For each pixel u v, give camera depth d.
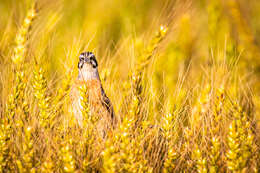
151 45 10.92
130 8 19.72
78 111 9.70
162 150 9.38
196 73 13.16
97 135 9.20
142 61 10.88
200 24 15.85
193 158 9.02
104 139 9.12
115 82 10.96
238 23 15.63
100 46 13.87
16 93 9.48
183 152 9.32
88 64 11.09
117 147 8.70
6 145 8.79
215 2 14.97
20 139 9.17
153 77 12.43
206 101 10.13
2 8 18.77
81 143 8.86
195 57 14.55
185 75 10.23
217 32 14.31
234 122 8.66
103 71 11.27
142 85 10.40
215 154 8.77
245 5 17.11
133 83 9.88
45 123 9.44
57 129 9.34
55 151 8.95
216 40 13.81
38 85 9.45
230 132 8.56
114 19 19.81
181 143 9.66
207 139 9.27
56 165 8.74
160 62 13.29
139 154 8.77
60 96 10.13
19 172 8.62
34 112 9.57
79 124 9.65
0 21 14.09
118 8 20.52
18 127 9.26
